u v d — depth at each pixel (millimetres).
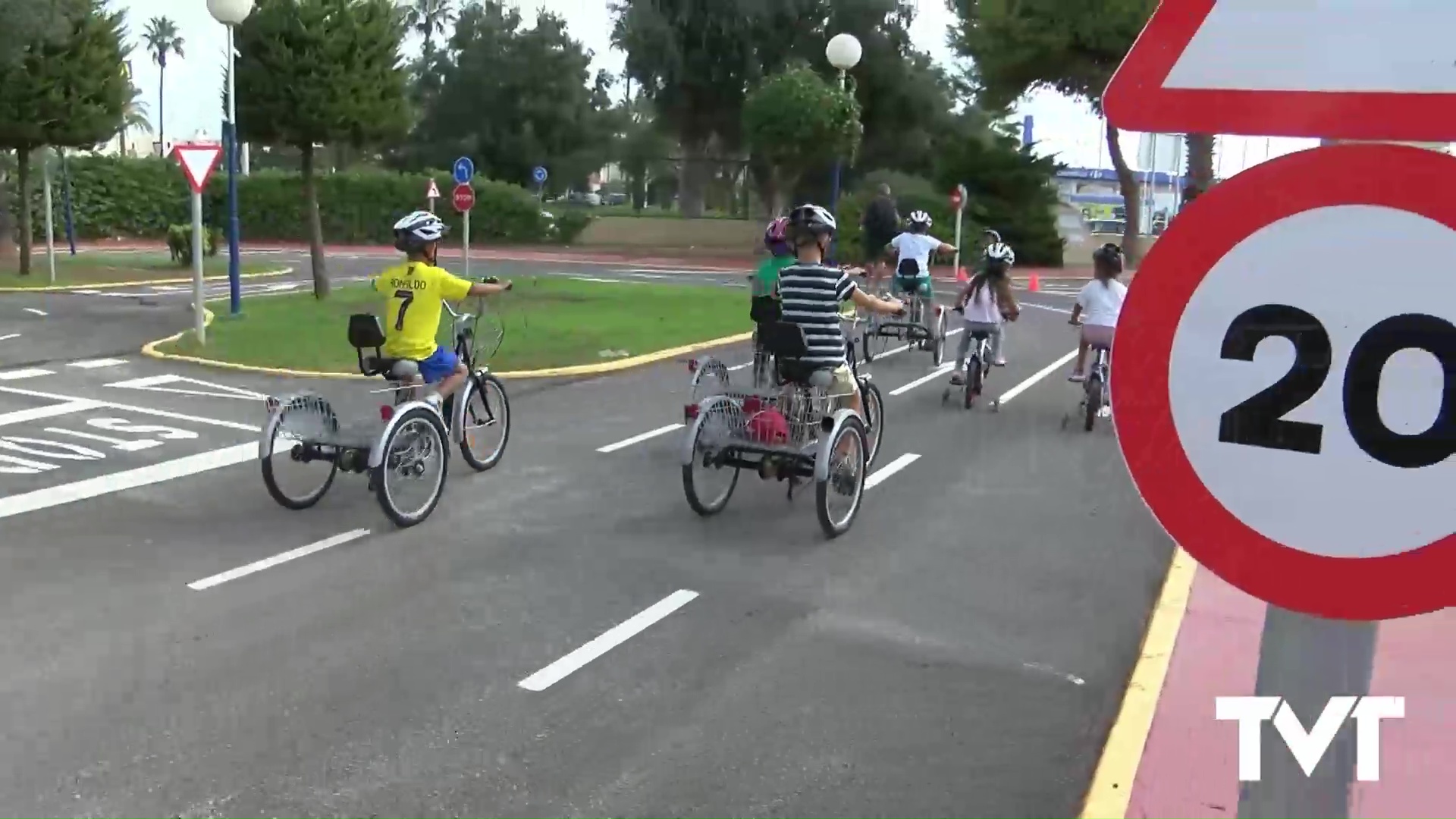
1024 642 5688
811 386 7445
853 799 4129
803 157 29984
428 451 7551
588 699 4930
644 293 23984
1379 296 1797
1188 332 1912
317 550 6945
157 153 61062
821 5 41812
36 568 6492
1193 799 3957
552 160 56500
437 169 54469
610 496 8312
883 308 7590
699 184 47656
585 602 6121
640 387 13031
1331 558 1857
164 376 12859
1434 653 5203
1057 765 4406
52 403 11164
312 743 4484
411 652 5402
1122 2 33938
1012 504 8352
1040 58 36000
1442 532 1798
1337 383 1833
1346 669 1950
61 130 23156
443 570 6617
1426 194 1754
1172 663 5203
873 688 5098
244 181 44562
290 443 7766
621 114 57812
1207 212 1886
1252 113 1885
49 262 26016
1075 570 6828
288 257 36594
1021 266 40562
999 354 12797
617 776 4273
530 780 4238
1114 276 11023
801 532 7520
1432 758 4199
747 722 4738
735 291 25281
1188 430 1923
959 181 40625
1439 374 1781
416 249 7758
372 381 12680
